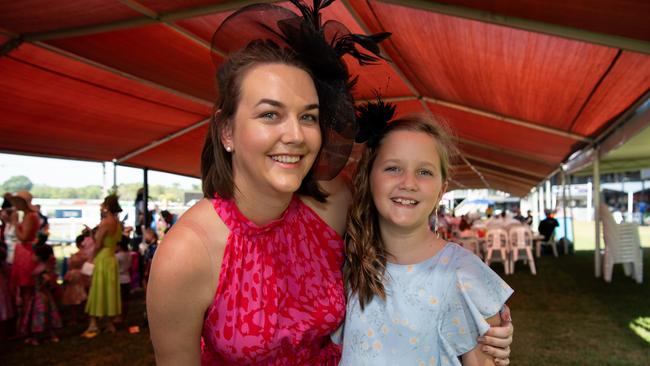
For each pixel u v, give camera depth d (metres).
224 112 1.24
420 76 5.53
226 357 1.34
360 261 1.47
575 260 11.38
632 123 5.27
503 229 9.98
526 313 5.88
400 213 1.42
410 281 1.44
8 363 4.52
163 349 1.29
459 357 1.45
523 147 9.74
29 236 5.28
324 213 1.57
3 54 4.16
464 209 35.22
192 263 1.24
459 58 4.39
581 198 37.56
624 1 2.54
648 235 20.56
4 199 6.72
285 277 1.40
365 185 1.52
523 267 10.27
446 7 3.23
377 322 1.43
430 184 1.45
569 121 6.23
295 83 1.18
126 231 9.54
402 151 1.44
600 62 3.70
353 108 1.42
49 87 5.01
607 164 11.53
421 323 1.39
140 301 7.53
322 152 1.43
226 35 1.30
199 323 1.30
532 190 24.27
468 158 13.65
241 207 1.32
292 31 1.21
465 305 1.39
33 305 5.16
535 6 2.88
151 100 5.79
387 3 3.41
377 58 1.52
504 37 3.57
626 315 5.63
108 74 4.88
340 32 1.41
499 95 5.48
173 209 23.20
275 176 1.18
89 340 5.30
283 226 1.43
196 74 4.94
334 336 1.53
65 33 3.91
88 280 6.32
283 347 1.37
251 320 1.30
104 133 6.91
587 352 4.30
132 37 4.04
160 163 9.70
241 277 1.32
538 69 4.16
